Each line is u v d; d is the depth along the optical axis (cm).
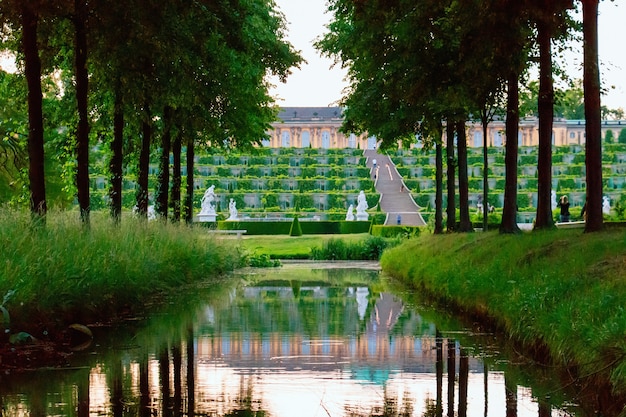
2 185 4038
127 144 3734
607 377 1029
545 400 1071
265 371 1266
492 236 2753
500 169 14600
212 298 2491
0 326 1440
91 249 1925
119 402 1042
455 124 3756
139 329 1752
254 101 3938
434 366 1312
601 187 2152
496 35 2259
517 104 2808
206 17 2420
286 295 2631
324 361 1359
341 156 15738
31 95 2108
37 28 2359
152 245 2566
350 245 5919
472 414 994
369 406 1034
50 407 1012
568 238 2062
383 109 3662
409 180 14725
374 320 1923
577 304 1305
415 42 2838
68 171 3303
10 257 1566
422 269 2909
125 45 2325
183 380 1191
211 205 9469
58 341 1545
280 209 13350
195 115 3472
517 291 1631
